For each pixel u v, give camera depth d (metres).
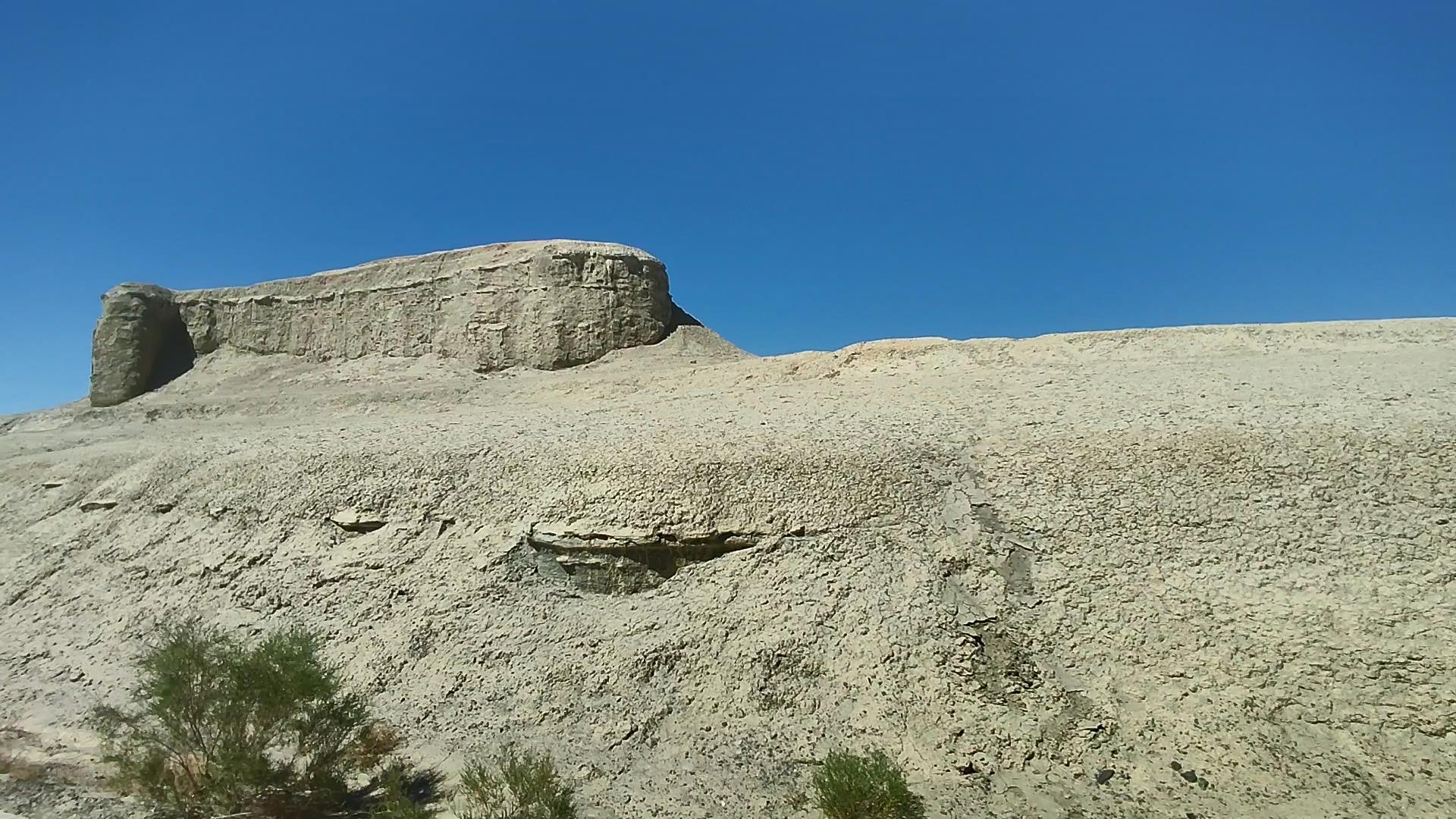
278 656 11.40
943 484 16.56
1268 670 11.95
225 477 21.61
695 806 10.91
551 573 16.19
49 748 13.17
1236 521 14.37
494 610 15.52
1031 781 11.10
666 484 16.70
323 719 11.48
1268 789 10.50
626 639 14.26
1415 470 14.45
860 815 10.21
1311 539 13.69
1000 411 20.12
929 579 14.39
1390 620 12.09
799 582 14.70
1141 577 13.80
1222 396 19.28
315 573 17.53
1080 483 15.92
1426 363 20.89
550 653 14.31
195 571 18.52
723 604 14.56
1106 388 21.39
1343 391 18.69
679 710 12.95
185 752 11.34
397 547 17.64
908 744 11.88
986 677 12.67
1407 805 9.96
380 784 11.70
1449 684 11.11
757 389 27.47
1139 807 10.50
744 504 16.12
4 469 27.92
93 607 18.48
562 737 12.67
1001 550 14.82
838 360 29.20
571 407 27.91
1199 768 10.95
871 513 15.80
